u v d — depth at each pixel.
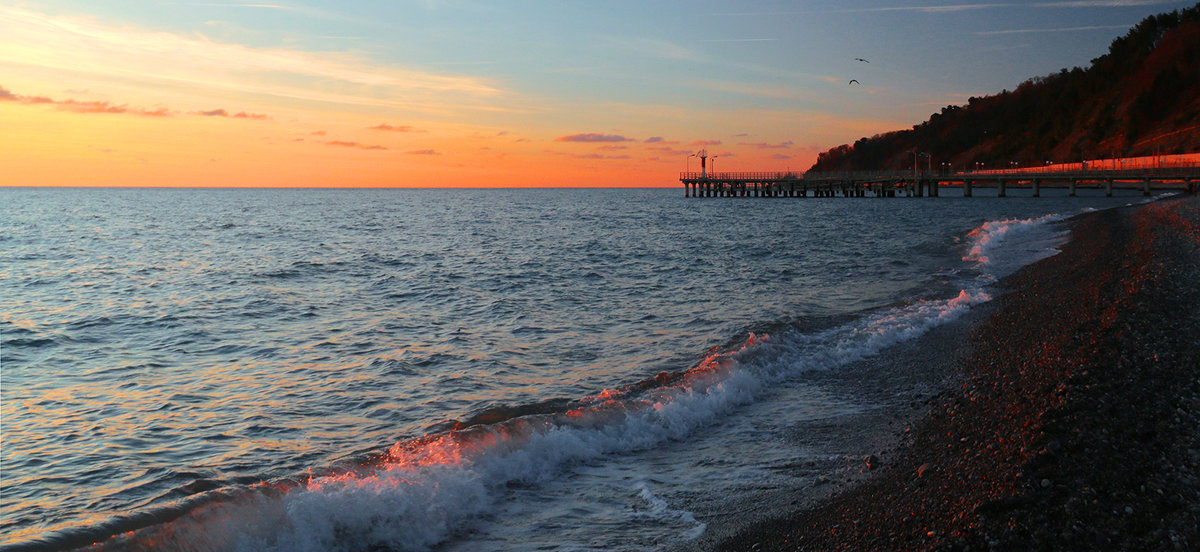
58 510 7.56
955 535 5.64
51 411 11.14
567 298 22.42
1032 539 5.43
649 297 22.20
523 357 14.21
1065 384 8.88
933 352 12.89
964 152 179.50
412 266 33.16
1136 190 91.56
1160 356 9.84
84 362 14.72
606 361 13.68
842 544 6.02
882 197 108.75
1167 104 125.75
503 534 6.69
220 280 28.72
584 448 8.59
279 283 27.64
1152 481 6.14
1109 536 5.39
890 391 10.78
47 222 72.19
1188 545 5.20
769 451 8.60
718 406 10.22
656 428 9.32
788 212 77.88
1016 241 33.12
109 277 30.09
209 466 8.73
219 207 115.19
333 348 15.53
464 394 11.60
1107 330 11.55
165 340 16.89
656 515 7.01
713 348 14.14
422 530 6.69
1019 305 16.45
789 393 10.98
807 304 19.41
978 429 8.28
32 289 26.64
